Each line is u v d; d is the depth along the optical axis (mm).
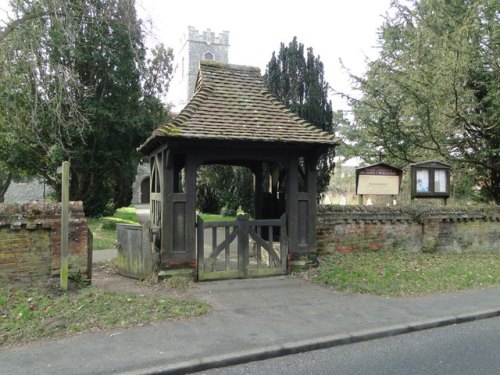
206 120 7441
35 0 10945
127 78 16312
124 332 4844
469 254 10555
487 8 11141
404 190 14492
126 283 7172
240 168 19922
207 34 54531
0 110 13211
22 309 5262
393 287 7020
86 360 4066
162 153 7332
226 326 5098
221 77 8750
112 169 18078
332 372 4035
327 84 15125
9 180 24359
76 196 17531
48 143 15016
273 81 15117
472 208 11039
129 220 19656
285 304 6082
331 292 6785
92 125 15562
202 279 7383
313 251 8203
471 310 5926
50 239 6285
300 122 8242
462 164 13359
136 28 12016
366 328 5082
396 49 14742
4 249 5980
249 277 7707
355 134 15203
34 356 4152
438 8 12453
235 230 7711
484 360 4320
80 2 10898
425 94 11180
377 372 4027
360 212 9398
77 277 6457
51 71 11203
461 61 10492
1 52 10242
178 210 7285
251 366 4176
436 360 4328
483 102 11914
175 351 4305
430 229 10219
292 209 8055
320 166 13898
